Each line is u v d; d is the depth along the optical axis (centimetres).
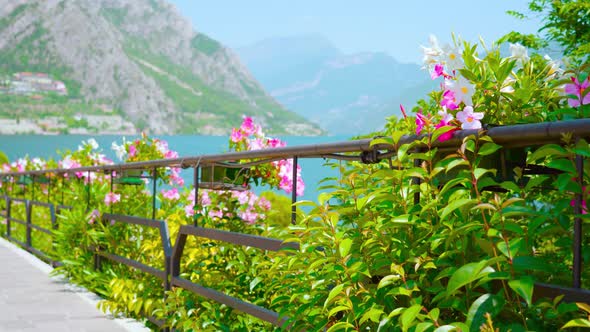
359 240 202
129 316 447
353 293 198
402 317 161
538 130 160
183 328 356
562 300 154
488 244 162
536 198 193
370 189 213
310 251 216
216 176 389
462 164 185
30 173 855
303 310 220
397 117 277
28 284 569
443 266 182
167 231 422
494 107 194
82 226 559
